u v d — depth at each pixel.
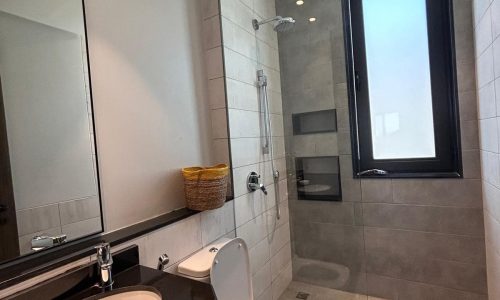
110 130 1.13
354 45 2.17
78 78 1.04
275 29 2.16
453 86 1.87
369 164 2.19
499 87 1.33
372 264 2.13
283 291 2.12
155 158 1.31
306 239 2.21
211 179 1.33
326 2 2.05
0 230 0.85
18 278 0.80
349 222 2.11
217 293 1.24
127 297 0.88
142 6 1.29
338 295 2.11
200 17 1.64
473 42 1.75
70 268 0.89
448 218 1.91
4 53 0.87
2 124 0.86
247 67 1.83
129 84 1.22
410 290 2.03
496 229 1.54
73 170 1.01
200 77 1.61
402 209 2.03
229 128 1.63
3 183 0.86
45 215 0.94
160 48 1.38
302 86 2.15
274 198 2.08
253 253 1.83
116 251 1.02
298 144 2.19
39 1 0.95
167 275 0.98
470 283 1.87
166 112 1.38
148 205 1.27
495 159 1.47
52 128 0.97
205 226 1.43
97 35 1.11
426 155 2.03
